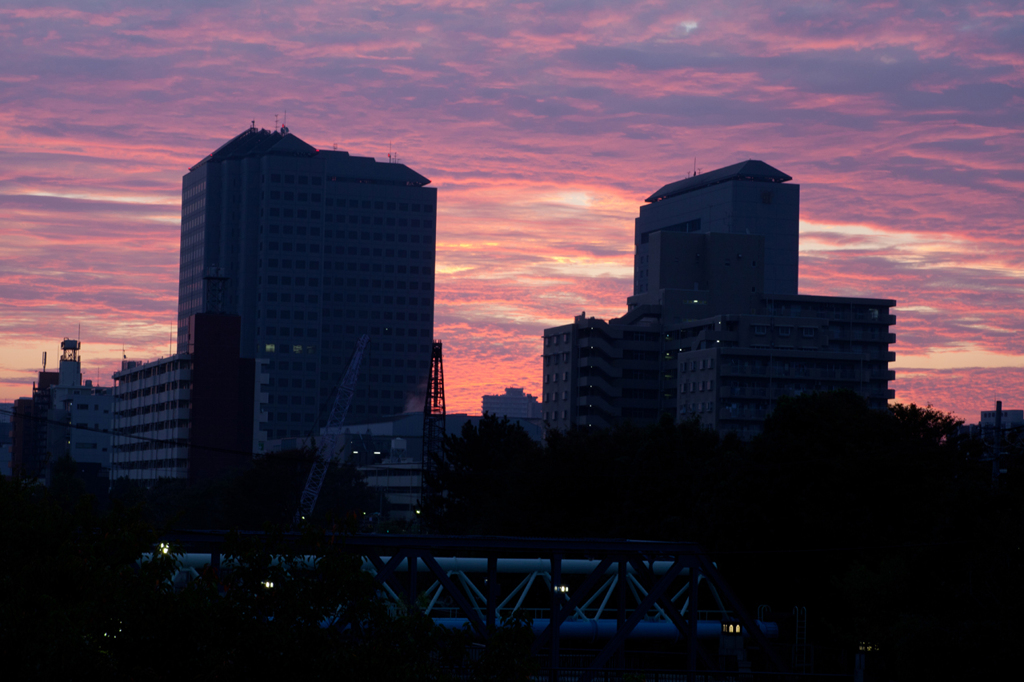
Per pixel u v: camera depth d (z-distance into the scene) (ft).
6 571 100.17
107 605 86.58
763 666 256.52
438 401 513.45
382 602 89.30
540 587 315.17
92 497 110.63
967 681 175.11
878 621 231.91
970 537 201.16
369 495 625.41
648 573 225.76
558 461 374.63
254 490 534.37
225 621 84.48
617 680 206.69
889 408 345.92
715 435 394.11
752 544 283.18
